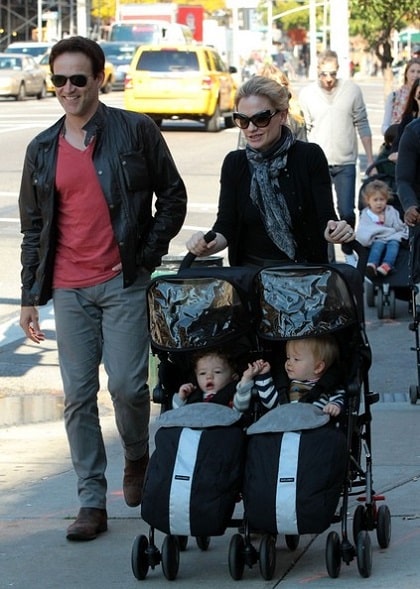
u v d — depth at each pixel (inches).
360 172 1000.9
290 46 4598.9
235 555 234.2
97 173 258.2
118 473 321.4
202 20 2743.6
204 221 770.2
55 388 423.8
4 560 254.4
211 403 236.7
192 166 1064.8
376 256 516.7
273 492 222.2
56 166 259.3
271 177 252.1
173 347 240.7
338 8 831.7
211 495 225.3
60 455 340.5
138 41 2440.9
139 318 264.4
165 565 235.8
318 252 257.8
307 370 235.5
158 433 232.8
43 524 278.7
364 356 237.8
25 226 271.3
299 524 221.5
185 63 1386.6
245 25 3280.0
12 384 427.8
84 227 260.8
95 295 263.1
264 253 257.4
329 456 223.5
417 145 363.3
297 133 508.1
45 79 2148.1
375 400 246.5
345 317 235.0
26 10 3218.5
